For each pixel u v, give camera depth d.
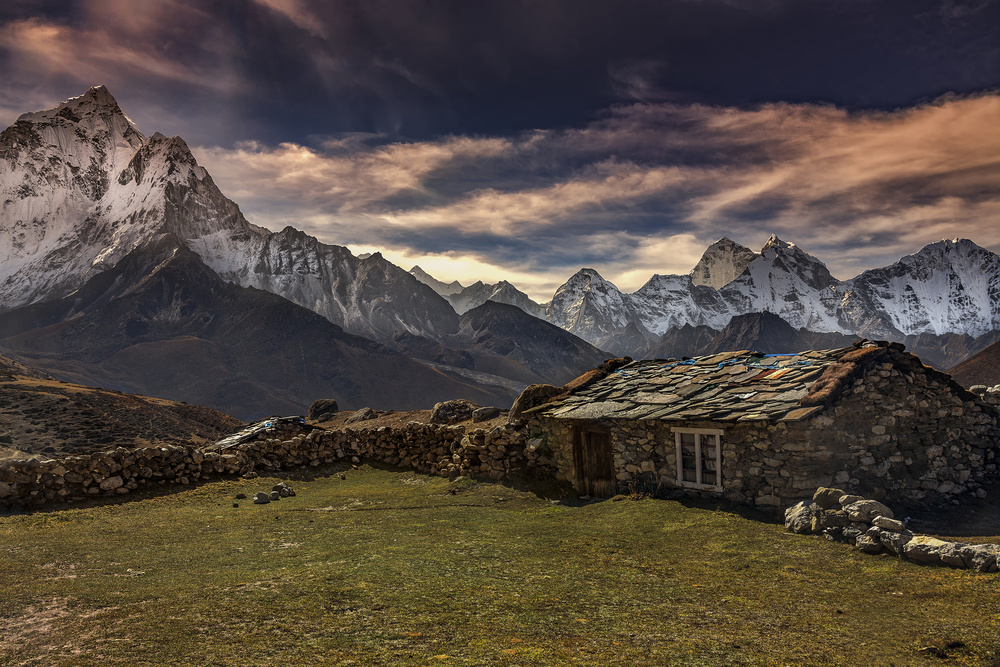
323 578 10.76
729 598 9.69
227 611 9.02
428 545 13.52
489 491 20.36
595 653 7.62
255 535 14.81
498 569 11.57
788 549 12.00
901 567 10.52
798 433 14.46
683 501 16.48
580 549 13.08
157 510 18.11
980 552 10.05
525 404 23.44
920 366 16.88
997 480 17.08
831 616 8.77
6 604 9.50
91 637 8.08
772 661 7.36
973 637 7.74
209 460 22.48
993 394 18.16
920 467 16.19
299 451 25.22
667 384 19.86
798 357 18.06
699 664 7.30
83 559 12.52
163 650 7.61
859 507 12.24
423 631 8.33
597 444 19.62
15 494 17.94
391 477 24.44
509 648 7.76
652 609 9.28
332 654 7.52
